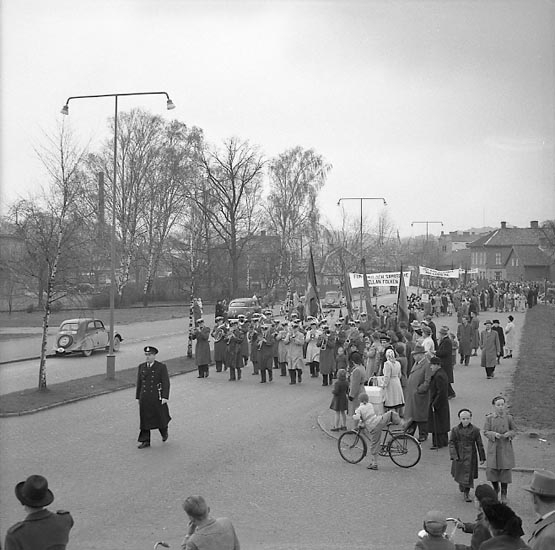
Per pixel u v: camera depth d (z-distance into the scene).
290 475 12.89
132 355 32.53
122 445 15.02
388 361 16.62
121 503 11.12
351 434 13.97
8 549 6.07
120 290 61.06
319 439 15.80
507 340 30.67
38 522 6.16
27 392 20.91
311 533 9.90
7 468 13.05
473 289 62.38
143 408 14.93
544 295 69.94
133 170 59.28
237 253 67.31
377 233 94.25
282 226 66.44
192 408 19.62
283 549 9.27
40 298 56.47
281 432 16.47
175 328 45.78
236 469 13.23
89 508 10.87
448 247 168.25
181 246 62.12
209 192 62.69
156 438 15.83
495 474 11.35
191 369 27.91
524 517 10.73
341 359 23.11
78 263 35.19
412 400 15.48
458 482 11.46
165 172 60.59
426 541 6.86
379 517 10.61
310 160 67.31
